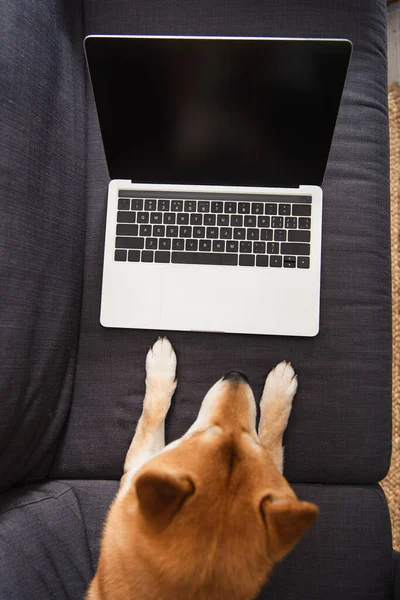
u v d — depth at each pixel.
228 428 1.01
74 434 1.29
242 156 1.26
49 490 1.23
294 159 1.25
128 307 1.29
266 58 1.12
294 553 1.22
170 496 0.87
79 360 1.32
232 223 1.29
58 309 1.23
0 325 1.06
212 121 1.20
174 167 1.28
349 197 1.33
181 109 1.19
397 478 1.70
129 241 1.30
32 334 1.15
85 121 1.37
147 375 1.29
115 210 1.31
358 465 1.26
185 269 1.29
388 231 1.35
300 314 1.28
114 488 1.28
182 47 1.12
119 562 0.99
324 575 1.21
